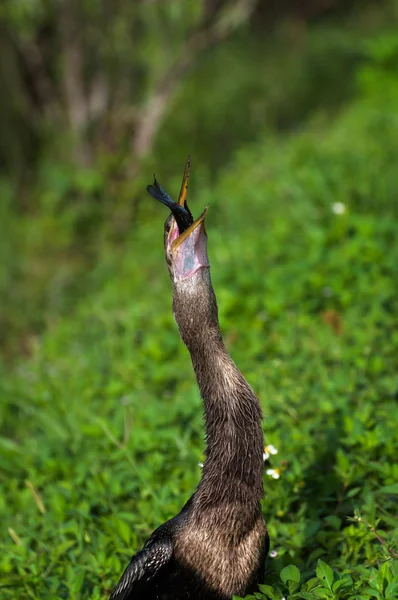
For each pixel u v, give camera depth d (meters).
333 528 7.01
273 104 21.06
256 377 9.28
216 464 5.62
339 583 5.70
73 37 17.20
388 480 7.24
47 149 18.47
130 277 14.11
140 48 17.36
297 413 8.45
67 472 8.77
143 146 17.50
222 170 17.95
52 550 7.44
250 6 17.19
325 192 13.44
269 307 10.80
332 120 19.50
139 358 10.84
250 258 12.50
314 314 10.65
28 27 17.03
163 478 8.12
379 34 22.22
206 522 5.62
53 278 15.52
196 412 9.00
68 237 16.52
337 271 11.20
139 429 8.78
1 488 8.97
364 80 19.44
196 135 19.55
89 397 10.52
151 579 5.74
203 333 5.58
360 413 8.02
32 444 9.79
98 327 12.57
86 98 17.58
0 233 16.50
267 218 14.03
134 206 16.77
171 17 16.92
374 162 14.78
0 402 11.12
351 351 9.42
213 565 5.62
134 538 7.32
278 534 7.06
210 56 22.64
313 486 7.44
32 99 18.16
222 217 14.86
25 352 14.00
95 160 17.59
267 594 5.63
